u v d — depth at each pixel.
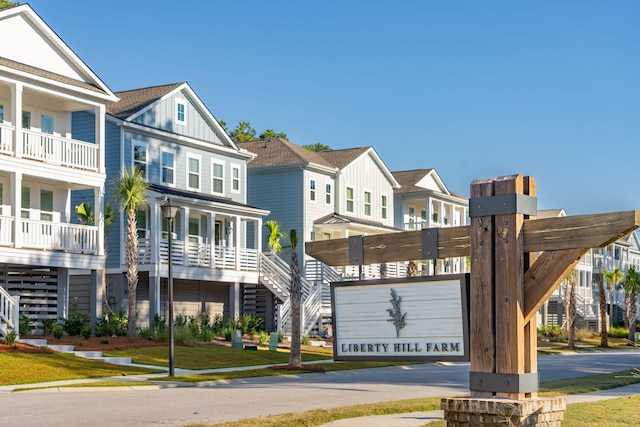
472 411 7.70
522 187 7.78
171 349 24.48
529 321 7.80
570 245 7.42
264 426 12.82
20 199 29.25
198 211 40.09
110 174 38.72
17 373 22.58
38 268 31.78
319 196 50.81
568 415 13.98
